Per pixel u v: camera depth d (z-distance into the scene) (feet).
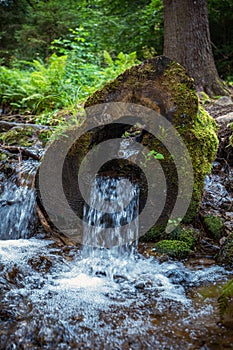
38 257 8.06
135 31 28.86
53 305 6.26
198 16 18.85
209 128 9.02
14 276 7.23
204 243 8.63
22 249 8.57
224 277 7.21
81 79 19.45
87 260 8.16
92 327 5.58
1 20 37.60
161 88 8.25
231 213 9.54
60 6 35.99
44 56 36.09
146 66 8.29
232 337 5.22
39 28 35.37
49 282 7.16
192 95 8.20
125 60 20.56
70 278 7.37
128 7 30.25
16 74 21.11
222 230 8.81
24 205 9.80
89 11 32.68
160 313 5.99
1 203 10.09
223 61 28.09
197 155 8.51
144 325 5.63
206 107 16.25
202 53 18.89
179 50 18.88
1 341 5.20
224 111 15.14
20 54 35.29
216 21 27.48
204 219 9.02
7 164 10.98
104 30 30.14
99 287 7.01
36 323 5.66
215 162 11.59
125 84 8.38
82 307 6.21
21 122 17.01
